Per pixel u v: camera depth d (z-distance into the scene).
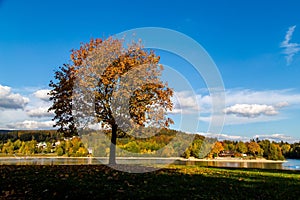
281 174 15.68
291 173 16.61
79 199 8.35
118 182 10.72
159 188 9.79
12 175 11.49
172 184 10.62
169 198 8.45
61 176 11.60
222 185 10.73
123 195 8.68
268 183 11.55
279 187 10.66
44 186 9.55
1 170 12.88
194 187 10.16
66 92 19.27
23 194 8.72
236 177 13.35
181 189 9.71
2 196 8.43
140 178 11.80
